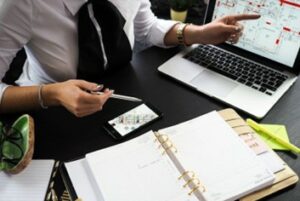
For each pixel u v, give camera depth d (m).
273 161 0.62
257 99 0.75
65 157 0.64
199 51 0.91
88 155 0.61
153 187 0.56
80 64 0.82
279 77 0.81
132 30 0.95
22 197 0.56
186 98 0.77
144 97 0.78
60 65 0.85
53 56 0.83
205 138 0.64
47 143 0.66
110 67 0.85
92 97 0.66
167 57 0.91
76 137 0.68
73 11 0.79
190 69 0.85
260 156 0.62
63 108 0.74
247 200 0.55
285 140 0.66
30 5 0.74
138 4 0.92
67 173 0.60
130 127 0.70
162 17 1.16
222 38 0.88
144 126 0.70
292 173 0.60
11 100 0.73
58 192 0.57
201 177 0.57
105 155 0.61
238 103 0.74
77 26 0.80
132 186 0.56
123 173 0.58
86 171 0.60
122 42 0.84
